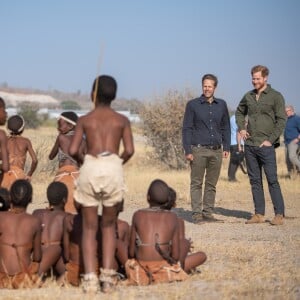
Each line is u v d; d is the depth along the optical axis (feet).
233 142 65.98
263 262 30.81
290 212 48.26
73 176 33.96
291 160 67.36
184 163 81.76
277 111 41.75
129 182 64.64
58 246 27.17
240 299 23.95
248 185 63.82
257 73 41.81
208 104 42.80
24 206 26.45
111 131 25.18
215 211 48.93
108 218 25.13
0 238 26.08
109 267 25.05
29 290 25.39
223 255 32.58
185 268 27.78
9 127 36.65
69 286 26.20
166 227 26.48
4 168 29.91
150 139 84.23
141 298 23.98
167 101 82.89
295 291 25.40
